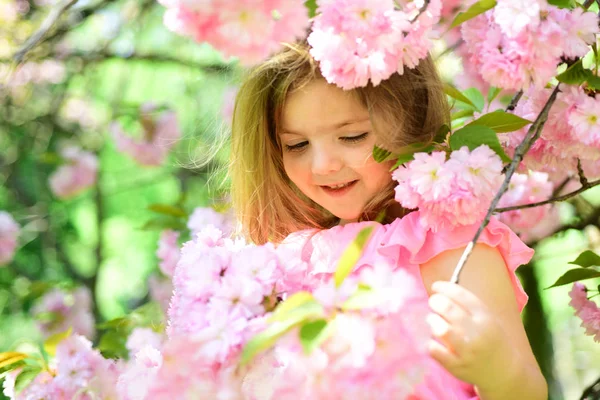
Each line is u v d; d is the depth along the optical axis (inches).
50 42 102.6
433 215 47.9
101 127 118.5
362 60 46.7
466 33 49.0
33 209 115.4
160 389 43.4
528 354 49.0
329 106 51.3
